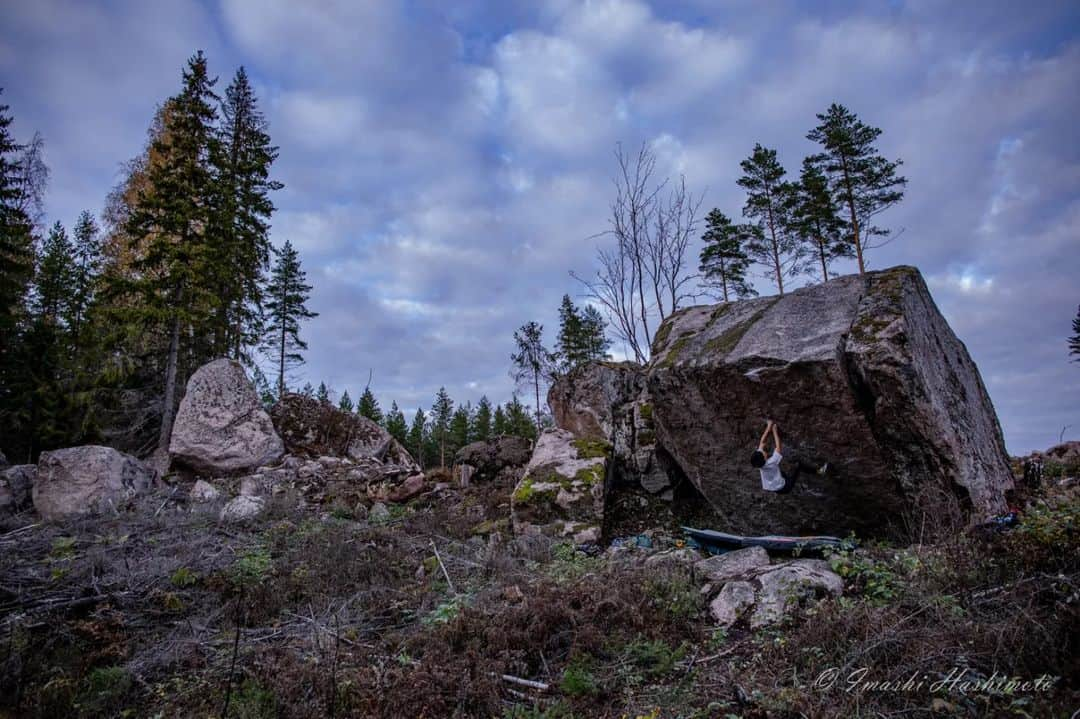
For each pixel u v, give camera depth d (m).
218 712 4.45
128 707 4.76
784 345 7.64
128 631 5.90
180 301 18.81
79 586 6.54
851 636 4.46
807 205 24.53
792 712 3.74
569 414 14.30
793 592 5.36
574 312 38.56
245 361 23.92
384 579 7.42
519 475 13.96
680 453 9.66
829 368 7.09
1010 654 3.75
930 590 4.87
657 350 10.26
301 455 15.69
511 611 5.62
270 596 6.71
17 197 21.09
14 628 5.58
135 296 19.39
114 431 19.23
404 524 10.19
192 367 21.50
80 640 5.68
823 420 7.43
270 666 5.04
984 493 7.29
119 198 22.59
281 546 8.55
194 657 5.38
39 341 22.75
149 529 8.90
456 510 11.54
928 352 7.73
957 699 3.53
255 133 23.80
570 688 4.46
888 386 6.89
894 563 5.73
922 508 7.08
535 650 5.15
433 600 6.68
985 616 4.31
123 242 21.83
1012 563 4.88
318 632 5.76
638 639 5.09
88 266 26.30
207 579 6.99
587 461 11.08
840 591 5.43
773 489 7.33
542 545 8.95
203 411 14.29
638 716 3.99
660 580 6.07
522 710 4.25
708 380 8.35
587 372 14.63
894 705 3.67
